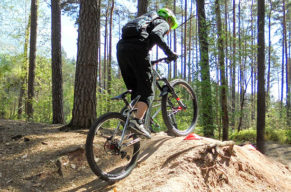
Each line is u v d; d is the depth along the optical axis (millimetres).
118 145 2703
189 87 3990
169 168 2947
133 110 2891
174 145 3590
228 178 3172
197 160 3059
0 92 12922
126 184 2857
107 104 10797
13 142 3916
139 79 2914
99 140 3840
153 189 2467
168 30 3041
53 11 8477
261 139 10172
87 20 4977
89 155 2590
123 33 2949
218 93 9461
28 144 3805
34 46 11898
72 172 3184
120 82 10383
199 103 9227
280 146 11812
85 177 3123
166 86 3422
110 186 2871
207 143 3426
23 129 4699
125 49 2852
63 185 2957
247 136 13453
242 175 3420
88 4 4980
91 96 4922
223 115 9672
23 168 3143
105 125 4363
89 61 4918
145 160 3416
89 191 2803
